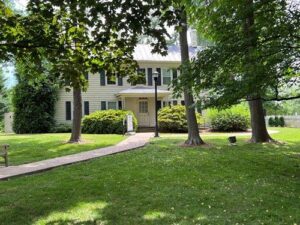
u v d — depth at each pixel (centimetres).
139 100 2895
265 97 1023
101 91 2791
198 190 755
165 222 557
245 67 870
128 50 551
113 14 473
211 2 1176
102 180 860
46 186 807
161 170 980
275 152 1324
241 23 932
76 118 1739
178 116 2480
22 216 604
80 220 580
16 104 2608
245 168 1016
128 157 1233
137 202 670
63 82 581
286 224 537
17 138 1928
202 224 543
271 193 724
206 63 944
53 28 505
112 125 2361
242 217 571
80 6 474
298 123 2866
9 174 933
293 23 859
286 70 888
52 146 1578
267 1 881
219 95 981
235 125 2500
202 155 1262
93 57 561
